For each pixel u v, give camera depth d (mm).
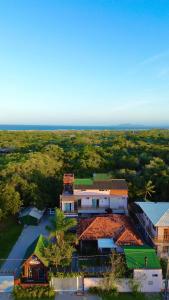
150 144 104938
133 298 33281
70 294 33906
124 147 101750
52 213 58156
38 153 84312
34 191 58125
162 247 40625
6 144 122062
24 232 49875
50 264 37094
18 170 65125
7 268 38312
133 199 58906
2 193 54656
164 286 34656
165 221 40719
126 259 35812
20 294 33312
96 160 79062
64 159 85562
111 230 43188
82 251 41500
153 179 63281
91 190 53156
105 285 33844
